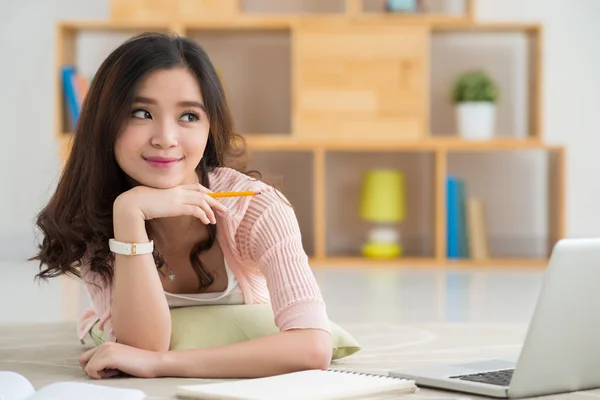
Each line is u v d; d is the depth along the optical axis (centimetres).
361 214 582
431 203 603
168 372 189
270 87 614
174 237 210
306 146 556
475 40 611
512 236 614
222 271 219
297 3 607
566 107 613
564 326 168
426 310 358
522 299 394
